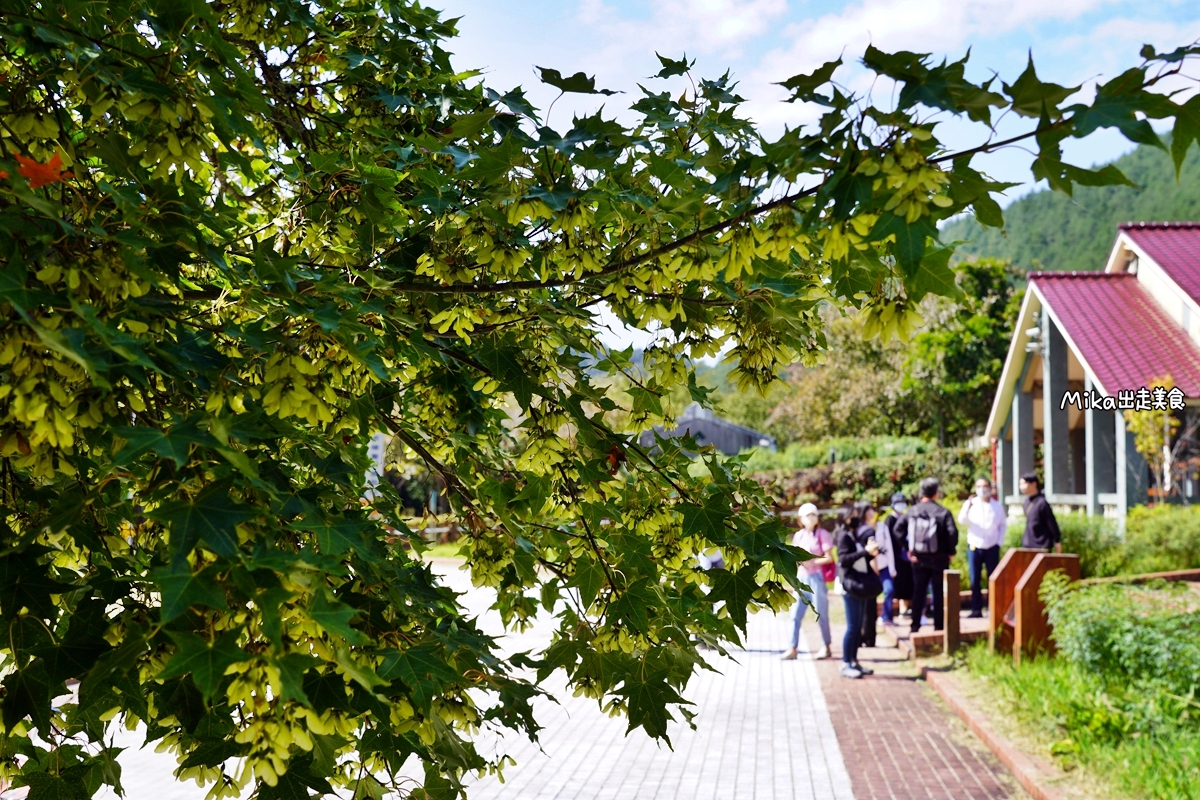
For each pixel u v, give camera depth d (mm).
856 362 37281
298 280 2201
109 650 1930
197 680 1506
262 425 1854
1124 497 16422
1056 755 6637
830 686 9930
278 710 1602
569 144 2121
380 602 2211
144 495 1716
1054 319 18812
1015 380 21625
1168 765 5648
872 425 37719
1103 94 1528
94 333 1610
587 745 7910
